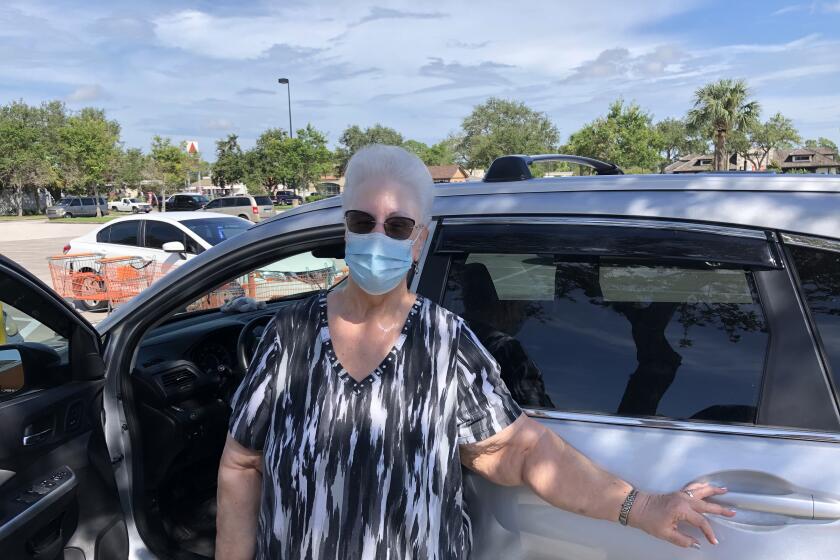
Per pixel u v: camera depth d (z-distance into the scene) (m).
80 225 37.97
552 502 1.53
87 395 2.11
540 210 1.84
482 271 1.86
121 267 9.53
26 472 1.84
